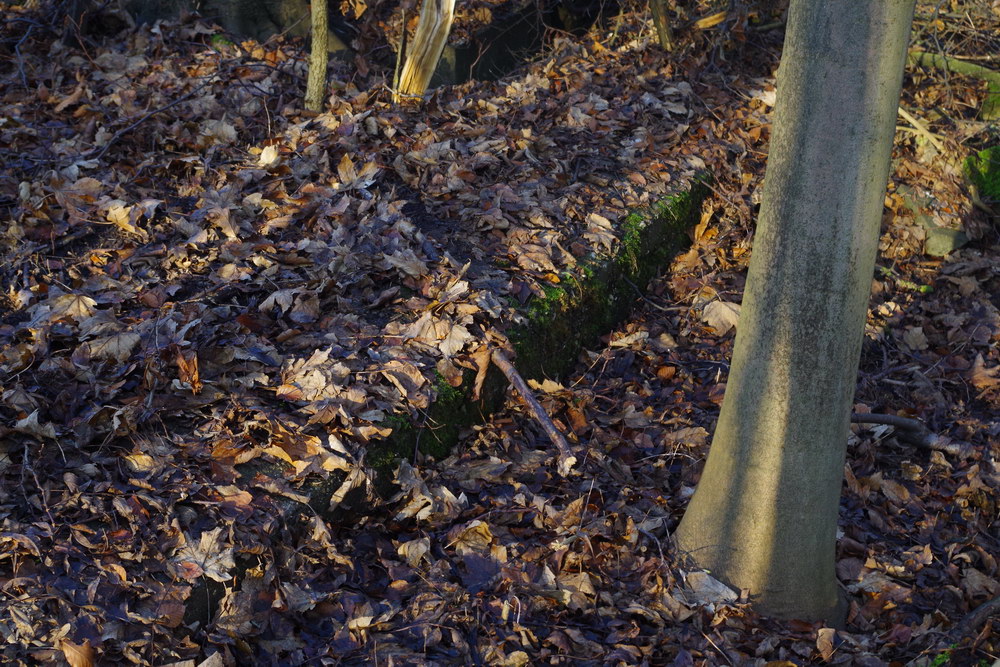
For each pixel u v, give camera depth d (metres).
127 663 2.57
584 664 2.95
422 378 3.75
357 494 3.32
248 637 2.81
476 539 3.36
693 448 4.11
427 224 4.84
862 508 3.98
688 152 6.30
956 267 5.97
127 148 5.10
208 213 4.48
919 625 3.34
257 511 3.04
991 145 7.19
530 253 4.70
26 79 5.93
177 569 2.79
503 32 7.81
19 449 3.06
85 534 2.83
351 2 7.38
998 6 8.41
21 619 2.51
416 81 5.99
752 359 2.89
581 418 4.18
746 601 3.17
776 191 2.71
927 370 5.04
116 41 6.70
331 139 5.34
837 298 2.69
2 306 3.79
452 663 2.88
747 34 8.00
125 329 3.62
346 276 4.24
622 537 3.48
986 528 3.93
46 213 4.37
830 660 3.07
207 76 6.12
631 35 7.97
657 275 5.49
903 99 7.78
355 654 2.85
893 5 2.42
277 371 3.65
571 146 5.94
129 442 3.21
